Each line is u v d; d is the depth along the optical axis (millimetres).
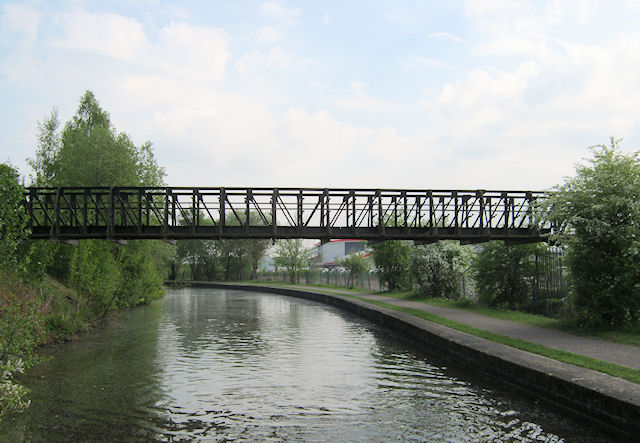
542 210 18359
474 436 8883
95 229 21844
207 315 32469
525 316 20797
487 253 25766
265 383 13180
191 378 13781
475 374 13883
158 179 35375
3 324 12742
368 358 16734
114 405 11094
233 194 23000
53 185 29906
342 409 10750
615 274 16266
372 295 40562
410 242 41156
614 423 8461
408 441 8789
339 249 88625
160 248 39688
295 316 31781
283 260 73938
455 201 24375
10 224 13766
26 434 9156
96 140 29438
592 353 12430
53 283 25172
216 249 91125
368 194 24344
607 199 16609
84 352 17859
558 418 9664
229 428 9570
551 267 22812
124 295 29641
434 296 33750
